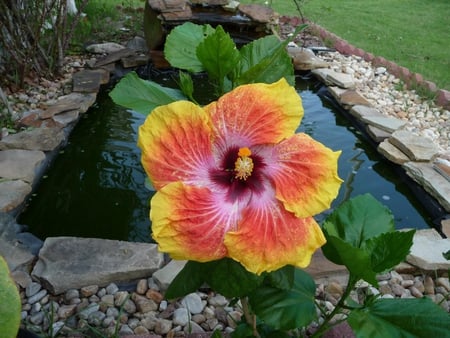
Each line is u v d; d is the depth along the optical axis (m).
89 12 6.73
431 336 1.13
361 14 8.09
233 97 1.04
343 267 2.53
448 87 5.15
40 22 4.75
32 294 2.40
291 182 1.00
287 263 0.96
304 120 4.75
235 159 1.06
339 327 2.08
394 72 5.48
